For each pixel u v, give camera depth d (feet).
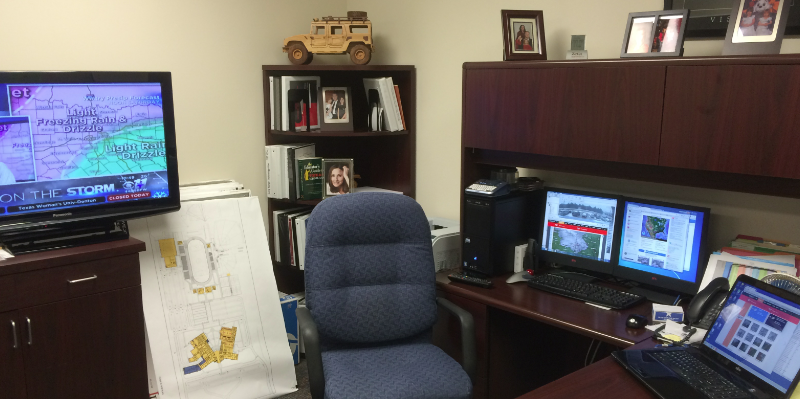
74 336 7.77
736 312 5.82
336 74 11.79
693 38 7.66
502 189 8.66
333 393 6.56
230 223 9.78
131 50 9.76
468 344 7.27
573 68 7.57
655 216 7.75
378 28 11.98
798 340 5.10
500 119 8.46
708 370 5.60
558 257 8.76
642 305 7.61
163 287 9.06
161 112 8.63
